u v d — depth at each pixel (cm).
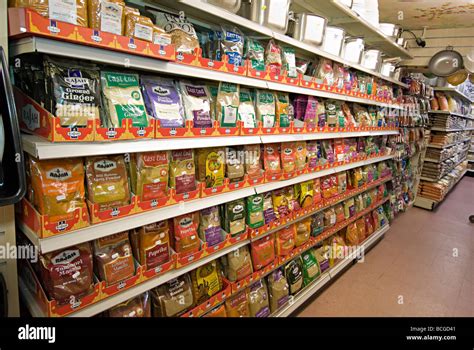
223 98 164
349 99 271
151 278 140
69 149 103
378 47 380
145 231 135
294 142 225
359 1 263
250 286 202
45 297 111
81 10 100
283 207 219
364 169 345
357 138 329
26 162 110
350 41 274
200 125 149
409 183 539
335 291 273
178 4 152
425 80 545
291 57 205
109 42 105
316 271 258
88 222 114
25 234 113
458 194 692
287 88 195
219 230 173
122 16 110
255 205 191
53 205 105
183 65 135
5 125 92
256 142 178
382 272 313
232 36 163
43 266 110
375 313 245
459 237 418
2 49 89
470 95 776
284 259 222
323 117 250
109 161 122
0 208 105
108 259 125
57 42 96
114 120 117
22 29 89
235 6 154
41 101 108
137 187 130
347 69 274
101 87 119
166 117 136
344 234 321
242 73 163
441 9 332
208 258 165
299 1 238
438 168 546
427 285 293
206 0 144
